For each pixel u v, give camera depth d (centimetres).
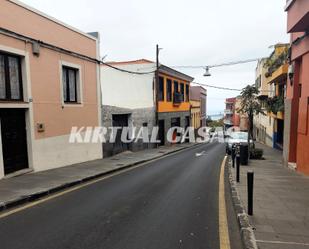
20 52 923
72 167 1165
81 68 1295
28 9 959
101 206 636
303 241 424
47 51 1056
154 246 430
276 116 2192
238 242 450
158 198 714
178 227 509
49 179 884
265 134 3155
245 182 891
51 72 1081
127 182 930
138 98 2538
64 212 590
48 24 1063
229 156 1856
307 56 996
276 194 718
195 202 679
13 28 895
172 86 2980
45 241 445
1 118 875
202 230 497
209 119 7169
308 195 707
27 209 609
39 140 1017
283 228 477
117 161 1420
